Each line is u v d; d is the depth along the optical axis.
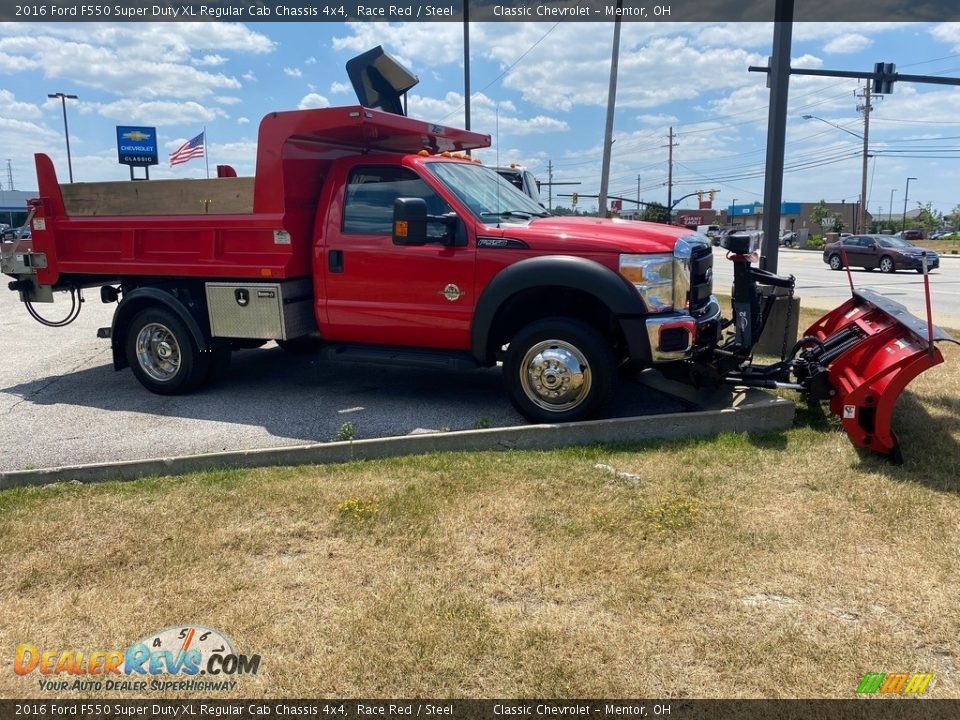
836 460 4.64
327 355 6.25
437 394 6.63
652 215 70.75
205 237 6.42
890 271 27.70
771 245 8.53
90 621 3.09
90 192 7.07
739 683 2.64
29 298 7.76
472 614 3.04
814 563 3.40
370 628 2.97
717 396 5.89
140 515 4.04
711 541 3.62
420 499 4.12
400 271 5.80
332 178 6.12
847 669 2.70
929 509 3.92
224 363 7.10
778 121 8.30
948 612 3.02
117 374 7.88
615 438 5.11
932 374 6.86
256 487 4.36
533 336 5.38
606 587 3.23
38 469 4.70
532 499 4.11
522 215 6.05
